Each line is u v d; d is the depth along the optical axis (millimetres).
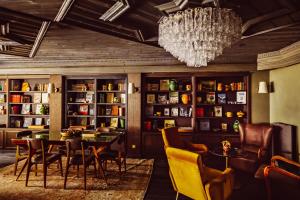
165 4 2695
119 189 4012
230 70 6012
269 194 3338
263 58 5461
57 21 3055
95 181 4387
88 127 6602
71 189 3994
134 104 6363
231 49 4980
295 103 4840
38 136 4773
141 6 2758
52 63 6422
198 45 3316
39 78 6969
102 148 4633
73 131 4977
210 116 6320
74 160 4164
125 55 5711
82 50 5090
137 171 5023
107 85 6746
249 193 3895
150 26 3449
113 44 4559
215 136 5988
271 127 4934
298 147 4738
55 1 2576
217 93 6379
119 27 3387
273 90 5793
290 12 2805
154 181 4465
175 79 6609
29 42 4273
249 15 2996
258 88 6004
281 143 5117
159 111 6695
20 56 5629
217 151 4496
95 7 2713
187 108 6547
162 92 6695
